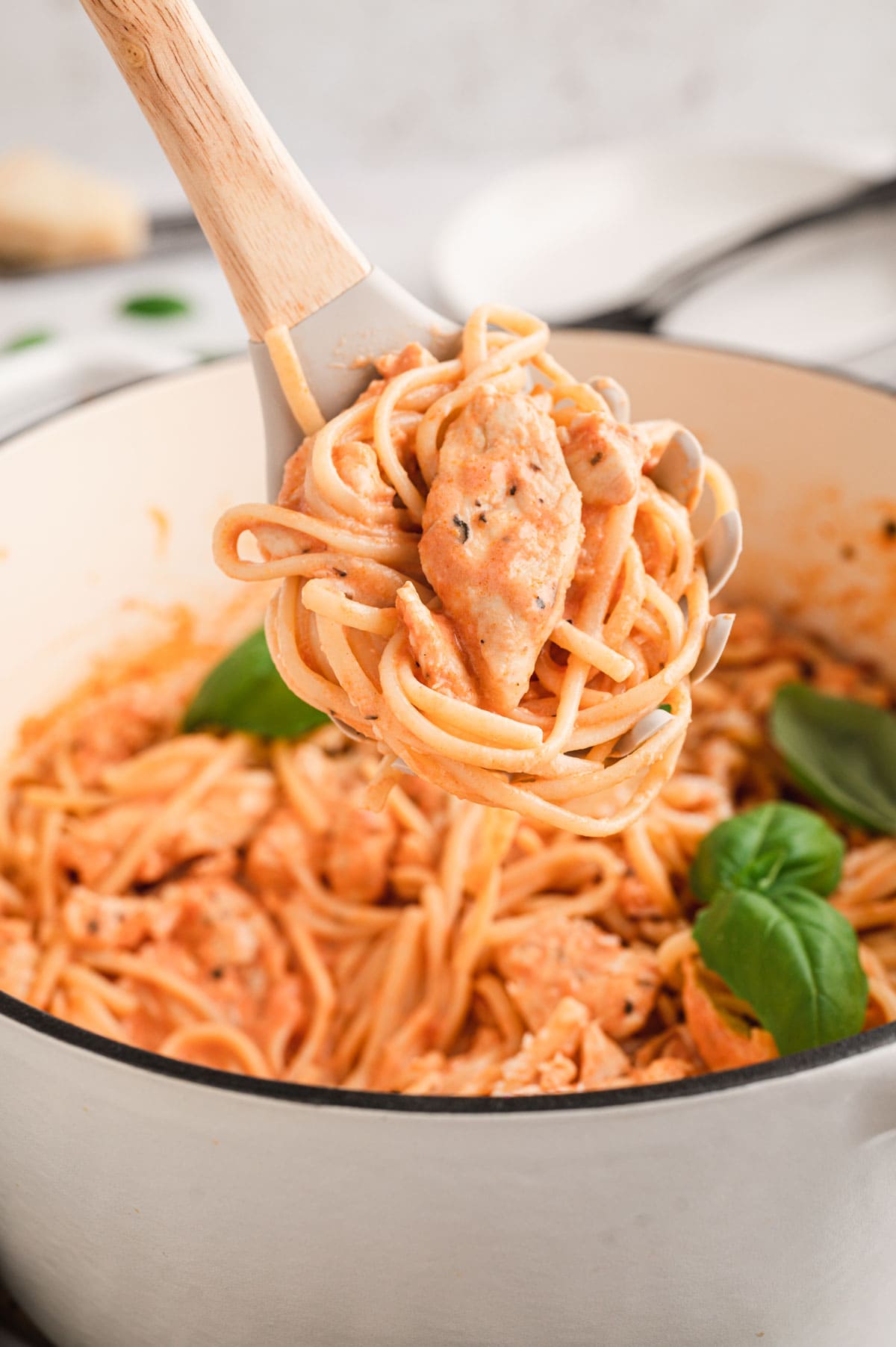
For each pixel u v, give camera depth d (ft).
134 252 3.13
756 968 1.44
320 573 1.26
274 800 1.78
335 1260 1.21
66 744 1.86
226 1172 1.18
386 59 3.37
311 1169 1.16
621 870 1.68
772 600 1.93
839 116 3.54
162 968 1.67
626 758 1.25
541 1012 1.57
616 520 1.28
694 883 1.62
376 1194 1.16
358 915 1.71
